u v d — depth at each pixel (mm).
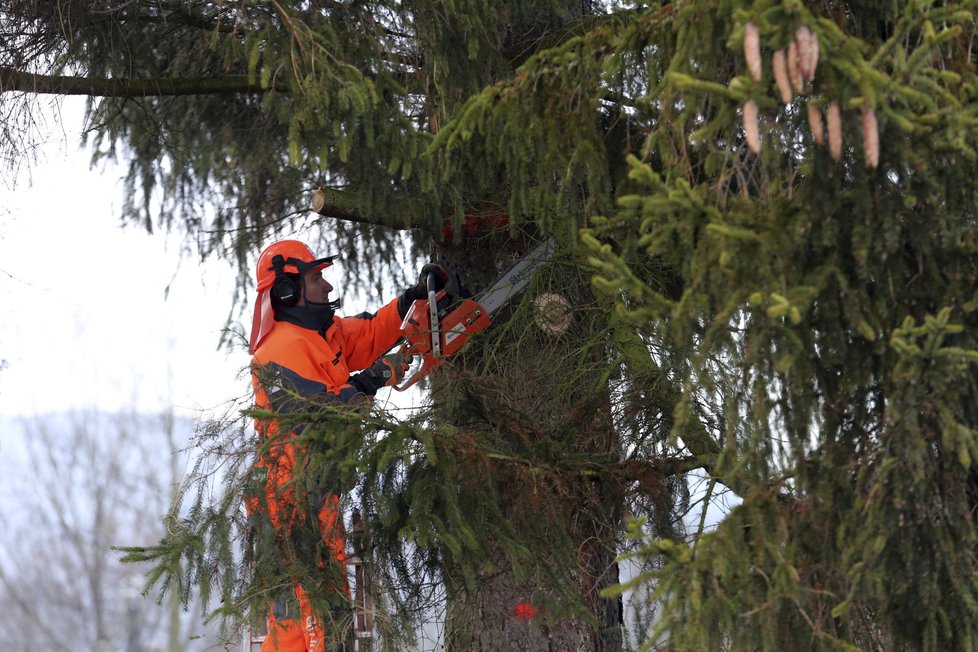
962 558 6281
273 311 10414
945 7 5777
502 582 10570
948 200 6031
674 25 6445
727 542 6547
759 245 5879
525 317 10719
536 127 7453
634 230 7227
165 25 11359
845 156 6375
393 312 11039
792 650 6562
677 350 9203
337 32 9367
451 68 9727
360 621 8859
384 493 8547
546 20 11117
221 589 8383
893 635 6711
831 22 5414
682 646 6305
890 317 6309
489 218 11258
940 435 6195
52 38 10547
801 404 6543
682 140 6559
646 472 9312
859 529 6379
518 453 9406
